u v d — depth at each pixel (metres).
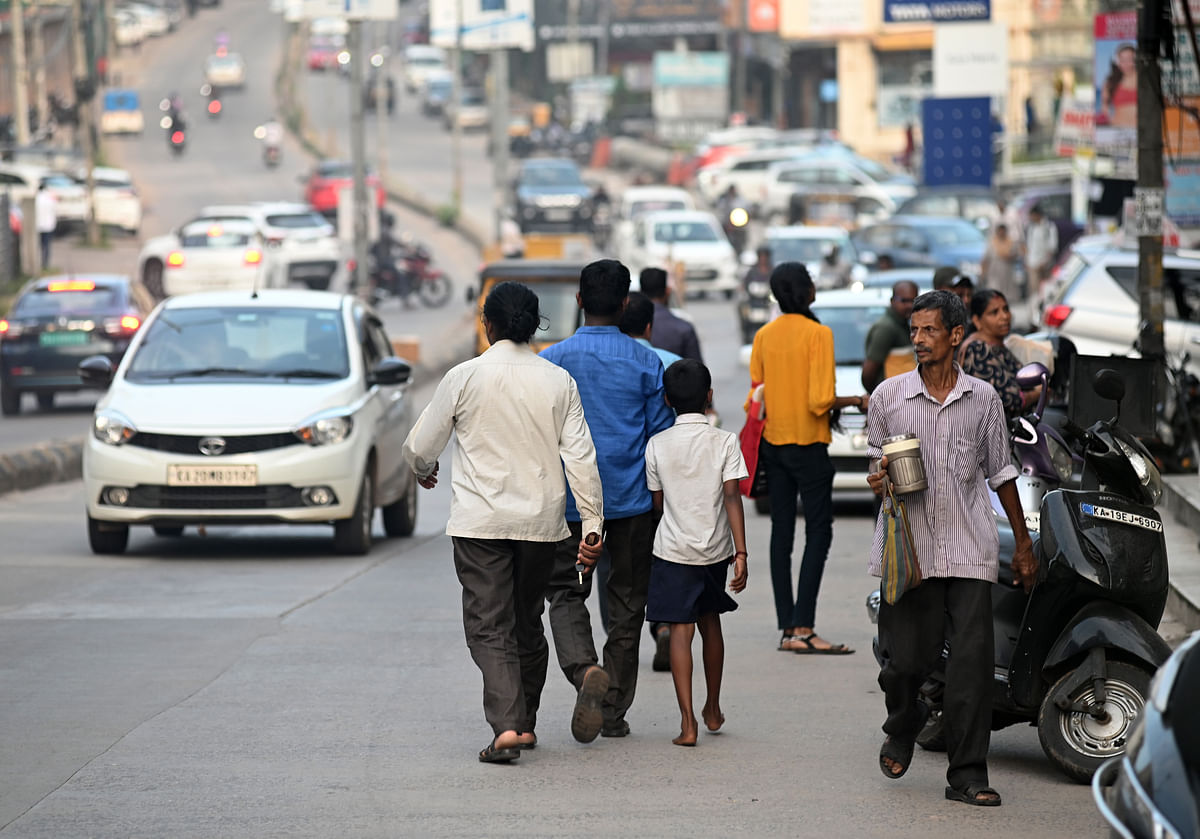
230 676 26.48
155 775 20.92
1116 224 79.50
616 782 20.78
